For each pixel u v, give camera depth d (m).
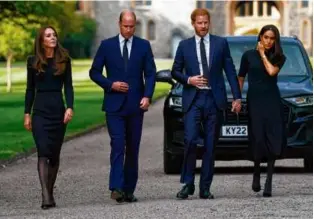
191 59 16.22
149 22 157.38
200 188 16.14
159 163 24.12
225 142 20.20
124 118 16.14
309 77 21.22
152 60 16.27
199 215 13.50
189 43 16.30
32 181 20.02
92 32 152.62
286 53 21.84
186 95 16.25
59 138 15.62
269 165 16.20
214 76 16.23
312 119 20.12
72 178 20.48
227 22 154.62
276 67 16.34
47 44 15.43
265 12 158.62
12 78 100.62
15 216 14.02
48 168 15.71
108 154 27.39
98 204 15.70
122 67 16.11
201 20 16.16
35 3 64.12
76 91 75.75
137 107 16.17
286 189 17.22
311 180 18.92
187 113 16.23
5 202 16.34
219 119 16.31
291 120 20.02
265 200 15.26
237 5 154.75
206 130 16.22
